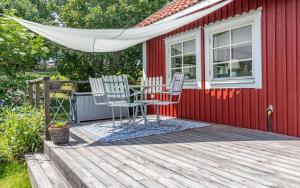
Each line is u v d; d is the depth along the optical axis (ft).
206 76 21.34
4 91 25.53
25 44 28.30
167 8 27.63
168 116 25.94
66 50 38.75
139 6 37.42
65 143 14.61
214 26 20.39
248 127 18.11
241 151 11.98
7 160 15.52
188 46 23.48
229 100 19.44
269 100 16.61
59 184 10.74
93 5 40.16
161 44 26.68
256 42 17.28
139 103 18.75
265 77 16.81
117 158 11.46
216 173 9.14
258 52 17.17
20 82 26.68
